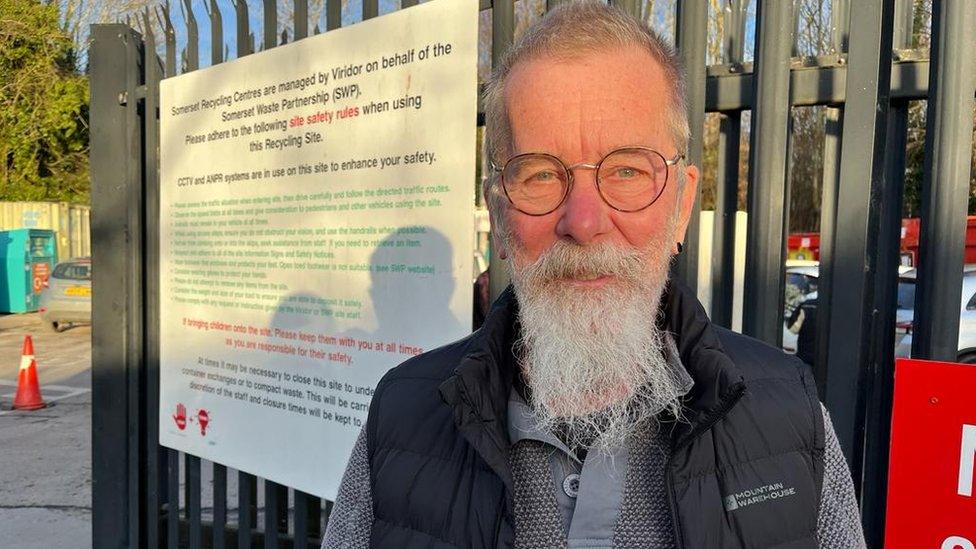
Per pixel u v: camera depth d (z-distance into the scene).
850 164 1.59
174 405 3.03
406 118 2.18
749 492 1.10
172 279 3.03
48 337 12.30
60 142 19.22
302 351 2.52
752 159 1.73
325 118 2.42
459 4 2.05
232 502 4.43
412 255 2.18
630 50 1.17
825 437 1.17
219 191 2.81
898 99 1.68
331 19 2.43
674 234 1.23
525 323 1.21
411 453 1.25
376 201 2.27
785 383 1.20
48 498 4.65
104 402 3.24
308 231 2.48
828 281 1.78
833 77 1.72
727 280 1.93
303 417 2.52
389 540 1.22
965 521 1.30
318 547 2.76
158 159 3.13
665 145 1.19
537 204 1.17
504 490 1.13
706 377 1.11
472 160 2.03
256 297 2.67
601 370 1.16
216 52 2.84
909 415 1.35
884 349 1.74
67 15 17.97
